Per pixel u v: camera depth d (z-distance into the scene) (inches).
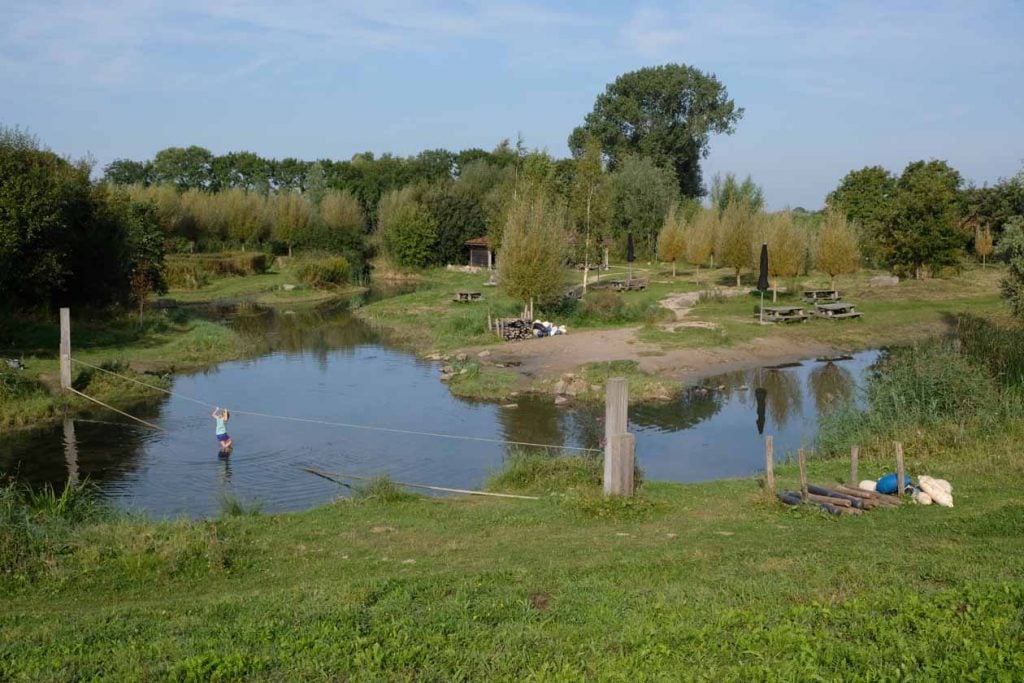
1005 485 544.4
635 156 3321.9
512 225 1574.8
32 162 1316.4
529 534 472.1
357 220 3496.6
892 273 2358.5
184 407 1019.3
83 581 400.2
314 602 333.4
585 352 1344.7
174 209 3125.0
